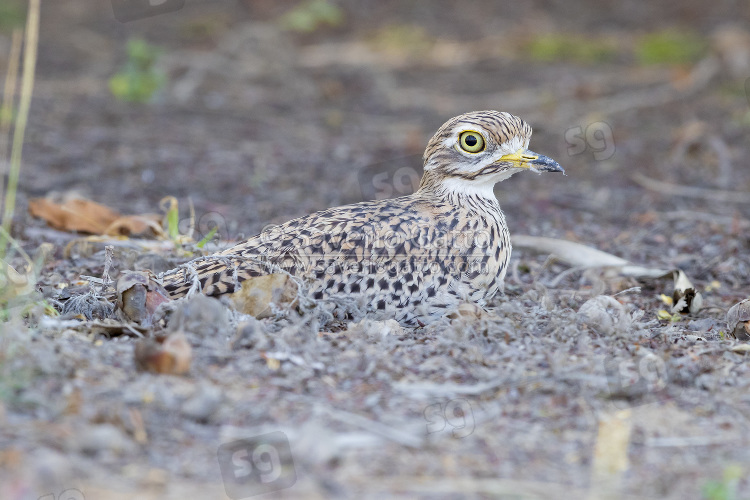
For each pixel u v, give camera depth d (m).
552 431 7.88
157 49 27.80
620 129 23.27
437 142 11.48
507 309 10.08
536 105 25.47
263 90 26.83
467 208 11.12
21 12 32.28
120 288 9.74
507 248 11.10
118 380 8.20
